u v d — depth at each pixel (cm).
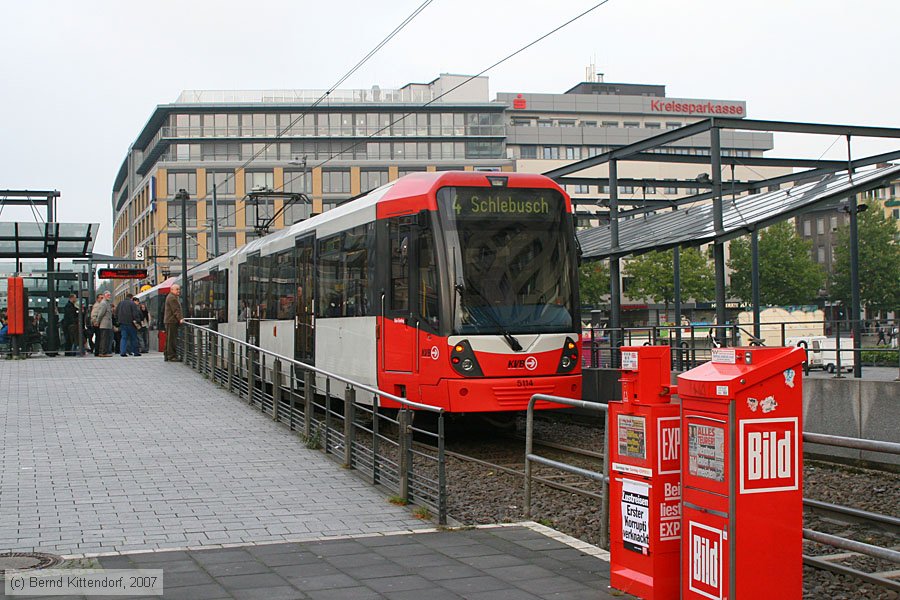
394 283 1509
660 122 11269
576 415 1961
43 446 1341
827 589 732
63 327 3097
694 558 567
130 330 3030
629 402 630
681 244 2044
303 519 910
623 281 6341
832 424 1405
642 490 618
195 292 3306
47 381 2158
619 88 11850
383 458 1083
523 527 870
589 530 936
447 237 1423
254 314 2275
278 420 1580
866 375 1925
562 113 11000
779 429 546
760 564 539
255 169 8838
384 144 8988
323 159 8900
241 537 833
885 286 5834
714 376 552
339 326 1705
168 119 8844
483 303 1422
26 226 2989
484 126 9062
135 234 10594
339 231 1723
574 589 657
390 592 650
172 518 912
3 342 3077
